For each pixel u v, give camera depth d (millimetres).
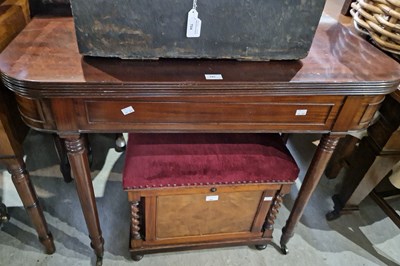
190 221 1076
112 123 725
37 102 663
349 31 966
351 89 720
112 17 635
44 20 839
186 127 762
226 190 971
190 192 955
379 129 1093
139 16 641
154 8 635
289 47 736
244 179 933
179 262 1159
